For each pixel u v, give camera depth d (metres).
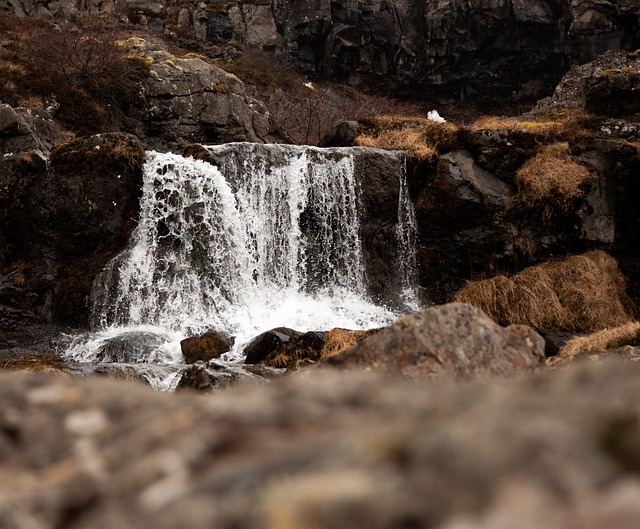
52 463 2.27
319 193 15.30
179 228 14.19
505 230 15.48
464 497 1.37
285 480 1.56
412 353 4.16
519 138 15.95
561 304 14.22
